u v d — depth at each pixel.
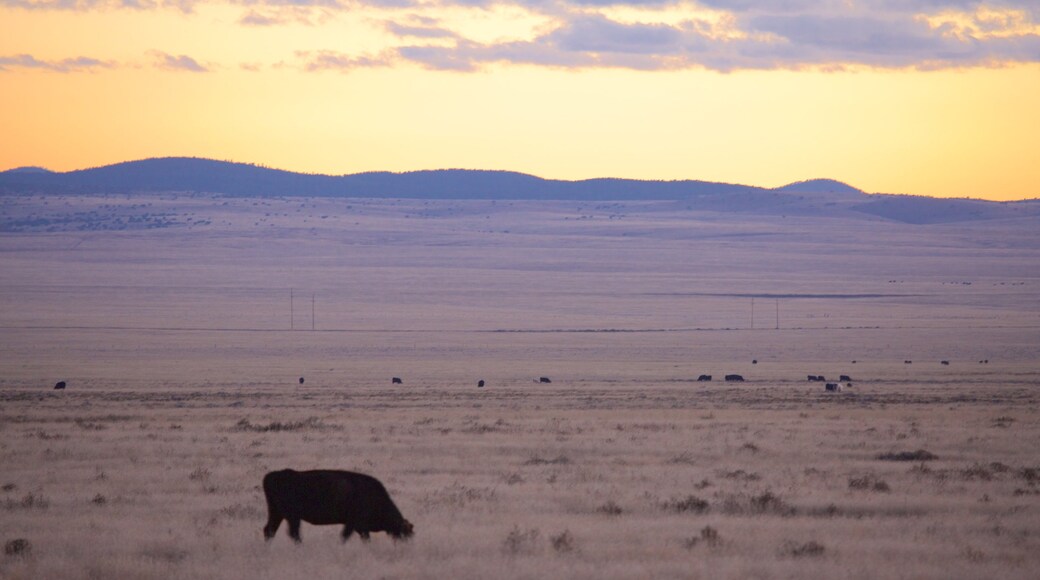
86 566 58.16
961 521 74.06
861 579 55.69
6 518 74.62
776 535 67.62
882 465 106.81
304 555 60.56
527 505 80.56
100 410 194.12
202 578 55.50
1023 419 168.62
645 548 62.81
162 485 91.88
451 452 118.25
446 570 56.44
